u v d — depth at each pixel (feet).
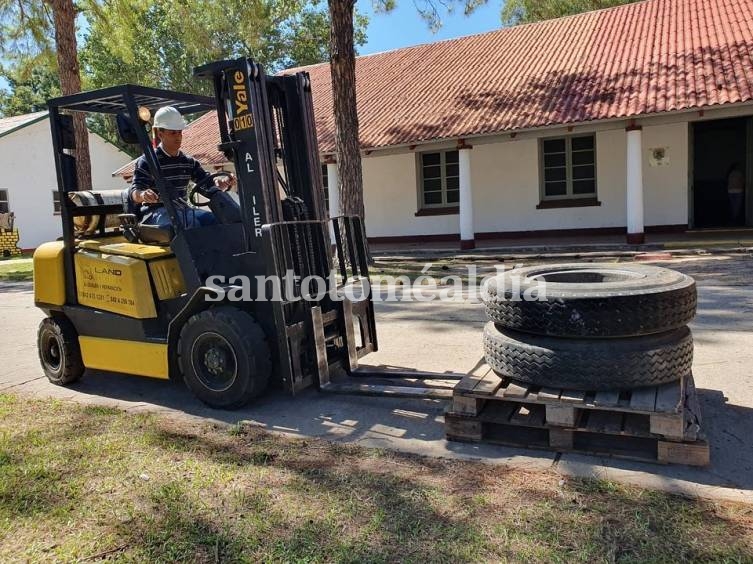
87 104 17.16
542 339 12.35
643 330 11.65
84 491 11.27
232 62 14.99
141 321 16.51
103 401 17.01
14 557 9.32
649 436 11.34
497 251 47.83
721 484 10.60
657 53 50.08
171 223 16.15
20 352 23.48
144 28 104.94
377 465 11.99
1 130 82.48
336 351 17.65
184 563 8.98
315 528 9.70
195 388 15.84
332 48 40.42
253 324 15.21
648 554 8.64
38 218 85.76
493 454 12.28
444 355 19.84
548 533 9.26
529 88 51.55
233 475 11.70
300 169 17.43
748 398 14.52
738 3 54.08
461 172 49.26
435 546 9.07
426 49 69.77
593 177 52.54
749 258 36.63
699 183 57.41
